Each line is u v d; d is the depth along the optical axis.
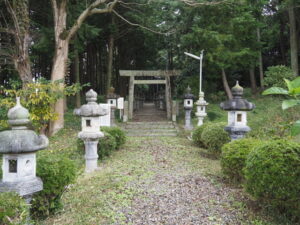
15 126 2.81
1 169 3.22
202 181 4.78
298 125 1.75
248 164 3.40
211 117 12.37
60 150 7.37
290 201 3.01
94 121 5.68
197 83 13.55
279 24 16.11
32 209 3.20
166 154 7.20
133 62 21.84
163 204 3.80
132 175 5.22
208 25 12.30
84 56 21.09
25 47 9.26
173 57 18.27
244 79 18.17
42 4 11.64
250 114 11.55
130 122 12.47
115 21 15.06
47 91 7.91
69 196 4.07
